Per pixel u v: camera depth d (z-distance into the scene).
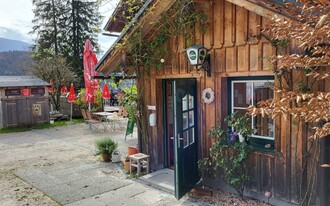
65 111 15.36
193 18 4.71
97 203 4.30
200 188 4.65
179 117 4.33
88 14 24.81
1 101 11.81
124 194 4.64
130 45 5.30
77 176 5.60
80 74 23.23
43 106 12.97
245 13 4.12
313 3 1.98
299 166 3.72
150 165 5.88
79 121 13.88
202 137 4.85
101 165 6.34
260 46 3.98
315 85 3.47
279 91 2.19
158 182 5.07
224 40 4.40
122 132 10.87
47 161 6.79
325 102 1.92
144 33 5.27
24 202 4.39
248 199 4.29
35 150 8.03
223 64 4.46
